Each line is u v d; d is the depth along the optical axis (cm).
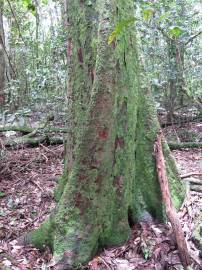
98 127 394
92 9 421
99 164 397
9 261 404
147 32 806
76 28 436
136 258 390
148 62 894
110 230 412
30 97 1058
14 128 899
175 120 951
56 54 963
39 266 398
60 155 754
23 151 800
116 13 394
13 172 669
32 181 623
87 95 438
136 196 444
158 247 389
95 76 393
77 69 443
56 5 1348
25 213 520
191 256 377
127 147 415
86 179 401
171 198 436
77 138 452
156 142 448
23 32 1336
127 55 414
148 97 453
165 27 775
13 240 449
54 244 407
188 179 524
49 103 964
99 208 402
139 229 427
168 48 883
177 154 752
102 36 389
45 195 561
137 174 447
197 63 977
